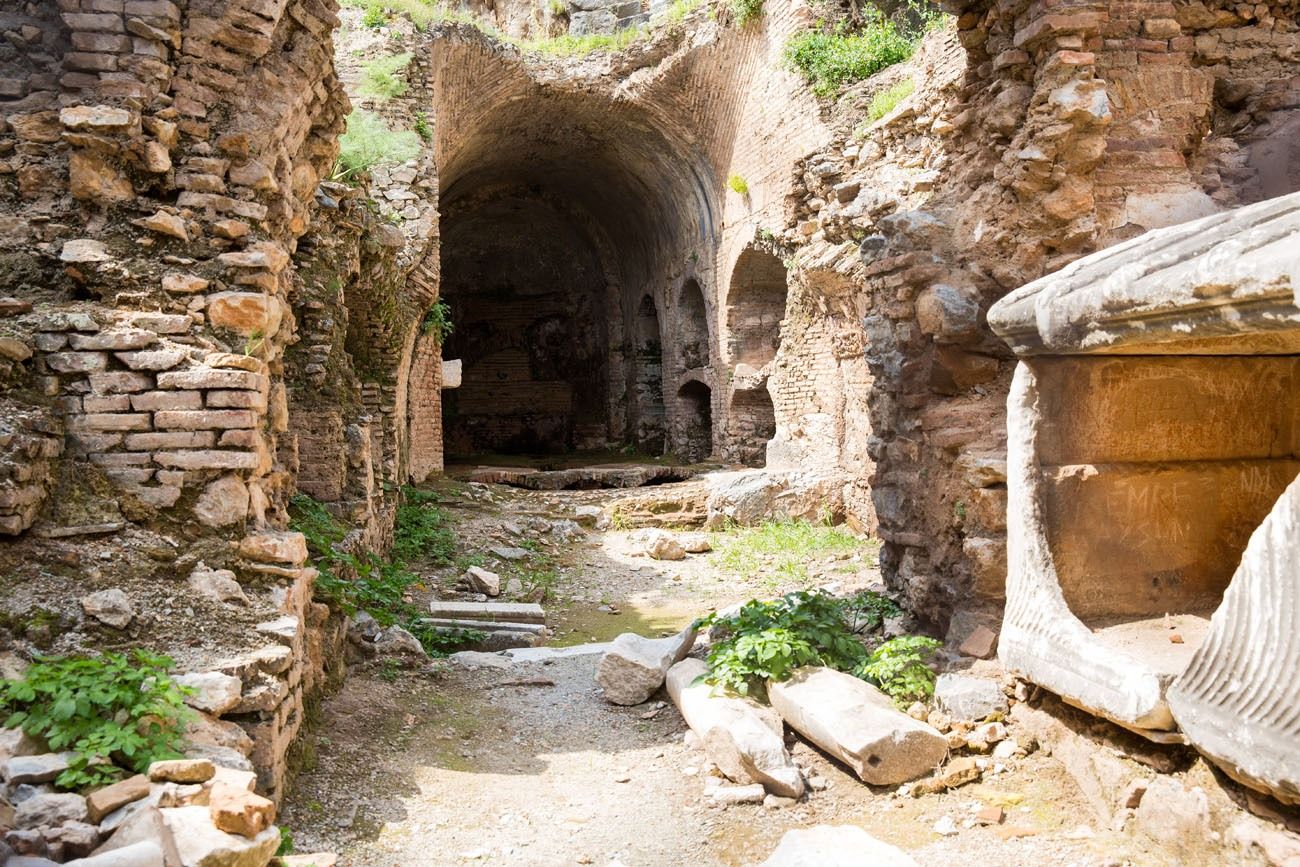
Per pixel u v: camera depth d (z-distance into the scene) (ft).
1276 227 10.75
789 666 17.98
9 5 16.40
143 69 16.01
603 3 73.00
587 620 30.60
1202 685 11.81
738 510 46.01
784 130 53.67
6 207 15.98
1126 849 12.82
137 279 15.78
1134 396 15.74
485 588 32.58
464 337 101.19
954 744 15.61
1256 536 11.29
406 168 49.37
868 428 42.11
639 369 86.99
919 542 21.11
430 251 48.98
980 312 19.69
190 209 16.47
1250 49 20.18
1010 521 15.72
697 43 59.72
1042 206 19.04
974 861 12.76
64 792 10.04
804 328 51.29
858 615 22.90
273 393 17.34
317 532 21.90
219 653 13.00
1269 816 11.36
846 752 14.98
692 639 21.79
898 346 21.72
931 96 37.78
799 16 51.21
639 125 66.80
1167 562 15.88
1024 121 19.66
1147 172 19.34
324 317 27.73
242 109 17.10
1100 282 13.41
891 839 13.52
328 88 20.10
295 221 19.49
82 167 15.72
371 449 33.04
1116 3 19.22
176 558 14.05
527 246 96.63
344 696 18.44
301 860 11.43
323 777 14.75
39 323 14.51
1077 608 15.46
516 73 61.52
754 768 15.11
